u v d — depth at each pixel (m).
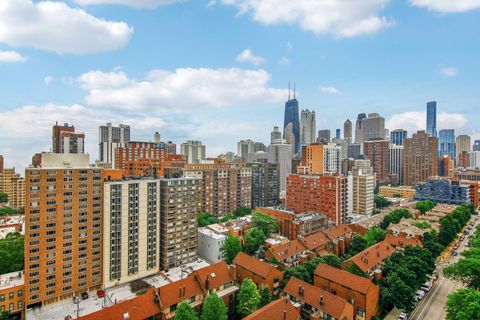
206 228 141.75
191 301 80.75
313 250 120.31
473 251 94.50
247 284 78.31
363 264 95.94
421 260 94.19
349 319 72.31
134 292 95.88
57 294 89.12
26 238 83.81
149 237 109.38
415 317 82.62
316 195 178.00
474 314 59.41
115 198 100.19
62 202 89.75
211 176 186.75
